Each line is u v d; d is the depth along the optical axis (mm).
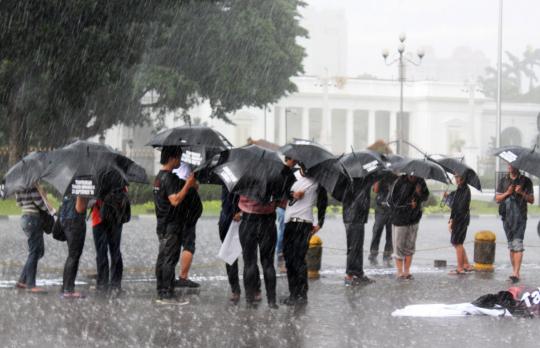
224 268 17906
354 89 110312
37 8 31078
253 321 11773
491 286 15773
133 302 13156
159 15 40094
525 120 116312
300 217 13094
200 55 59000
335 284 15891
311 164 12805
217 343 10320
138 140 92812
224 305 13047
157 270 13172
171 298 13117
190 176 12570
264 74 62875
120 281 14398
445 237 28219
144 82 54781
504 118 115688
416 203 16500
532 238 28375
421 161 16453
